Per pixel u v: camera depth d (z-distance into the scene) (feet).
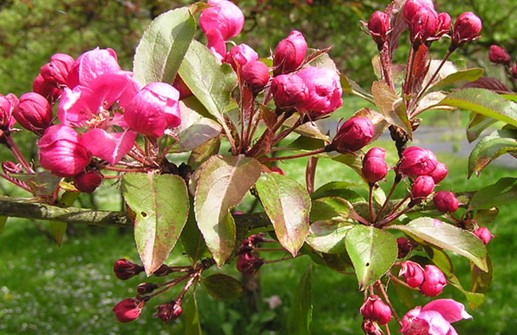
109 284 5.04
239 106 0.86
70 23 4.21
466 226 1.07
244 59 0.90
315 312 4.06
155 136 0.74
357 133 0.82
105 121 0.76
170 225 0.73
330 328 3.83
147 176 0.77
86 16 4.13
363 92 1.07
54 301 4.75
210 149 0.98
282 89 0.75
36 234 6.46
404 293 1.11
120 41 4.16
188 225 0.95
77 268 5.45
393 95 0.87
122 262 1.06
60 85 0.87
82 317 4.46
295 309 1.10
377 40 1.00
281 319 3.96
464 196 1.08
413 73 1.02
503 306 3.88
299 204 0.77
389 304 0.94
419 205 1.02
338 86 0.77
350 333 3.75
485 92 0.93
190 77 0.83
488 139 1.10
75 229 6.39
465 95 0.93
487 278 1.08
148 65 0.82
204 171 0.77
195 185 0.77
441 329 0.84
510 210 5.63
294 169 7.16
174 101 0.74
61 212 0.88
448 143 9.72
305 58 0.90
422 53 1.01
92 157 0.78
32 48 4.54
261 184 0.78
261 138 0.82
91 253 5.83
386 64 1.01
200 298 4.10
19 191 5.41
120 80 0.75
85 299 4.77
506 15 3.87
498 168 7.30
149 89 0.73
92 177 0.78
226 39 0.95
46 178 0.78
